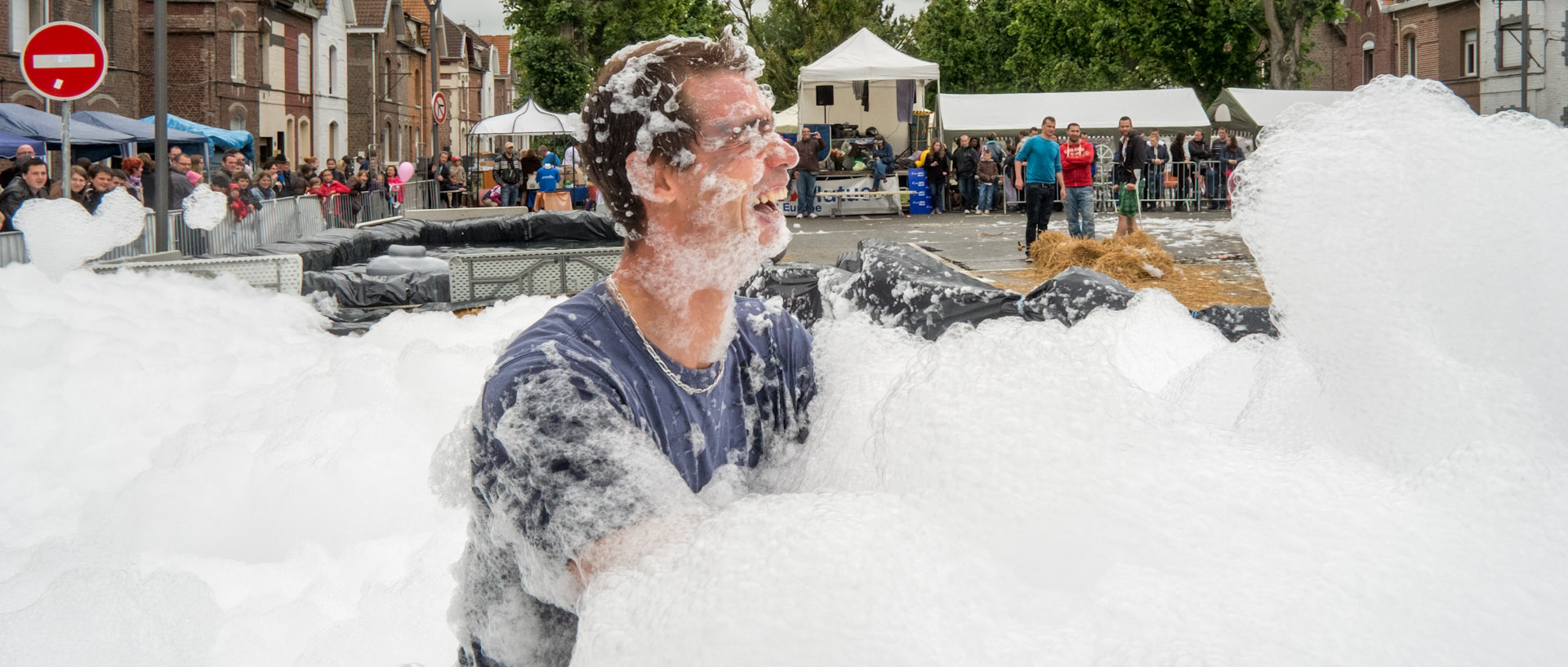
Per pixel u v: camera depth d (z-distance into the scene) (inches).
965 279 208.7
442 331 301.0
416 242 653.3
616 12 1558.8
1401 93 46.8
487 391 44.0
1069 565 35.4
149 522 153.6
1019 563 35.5
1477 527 34.9
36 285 299.1
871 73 930.7
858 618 31.9
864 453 45.4
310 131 1849.2
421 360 199.6
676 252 45.9
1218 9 1441.9
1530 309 43.2
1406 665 31.4
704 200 45.0
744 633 31.9
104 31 1264.8
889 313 195.6
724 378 50.3
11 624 104.3
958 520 35.9
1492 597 33.2
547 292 408.2
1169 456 37.1
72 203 333.7
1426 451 40.0
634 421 44.3
